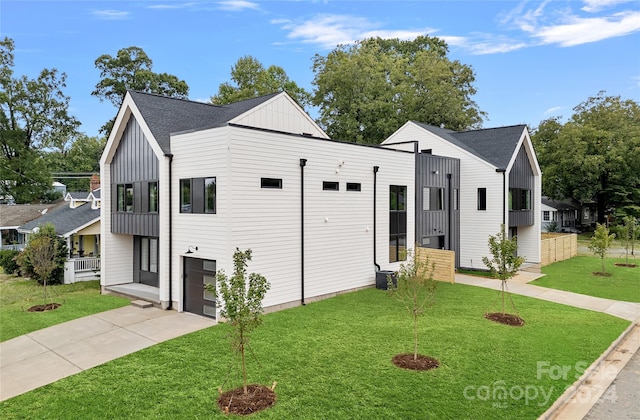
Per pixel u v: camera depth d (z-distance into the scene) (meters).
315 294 14.08
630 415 6.86
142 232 15.13
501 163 20.95
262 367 8.32
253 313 7.28
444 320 11.76
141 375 8.12
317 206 14.20
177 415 6.55
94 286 18.33
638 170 36.12
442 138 22.36
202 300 12.83
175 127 14.82
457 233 21.75
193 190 12.84
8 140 35.59
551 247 24.25
